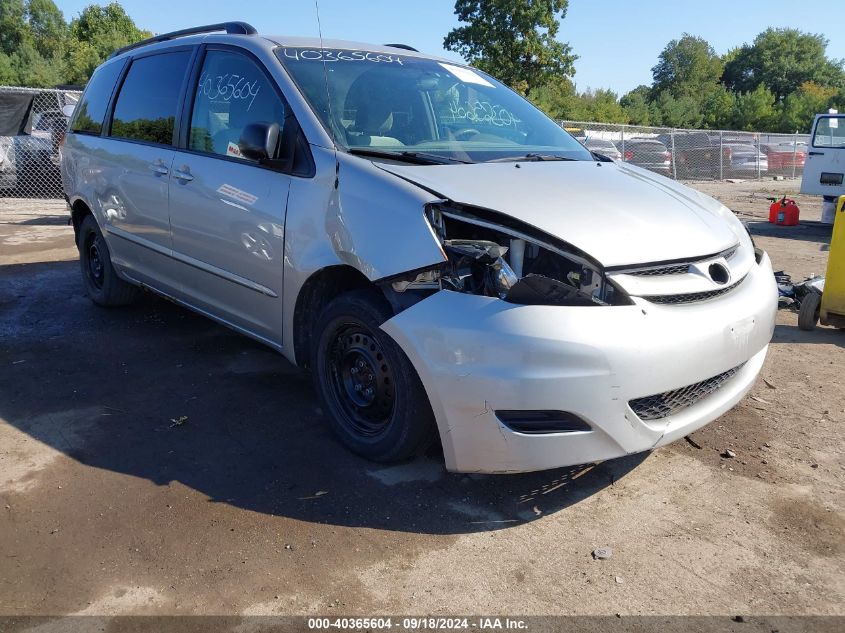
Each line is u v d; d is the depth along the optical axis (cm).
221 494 301
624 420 269
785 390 428
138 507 290
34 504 292
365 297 306
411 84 399
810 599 244
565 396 258
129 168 467
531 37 3306
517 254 280
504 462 270
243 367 447
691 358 278
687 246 298
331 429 349
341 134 344
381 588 246
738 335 298
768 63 7212
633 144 2089
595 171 355
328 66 383
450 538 274
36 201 1302
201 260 408
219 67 411
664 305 281
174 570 252
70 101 1362
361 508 292
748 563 262
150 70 480
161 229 440
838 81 7144
